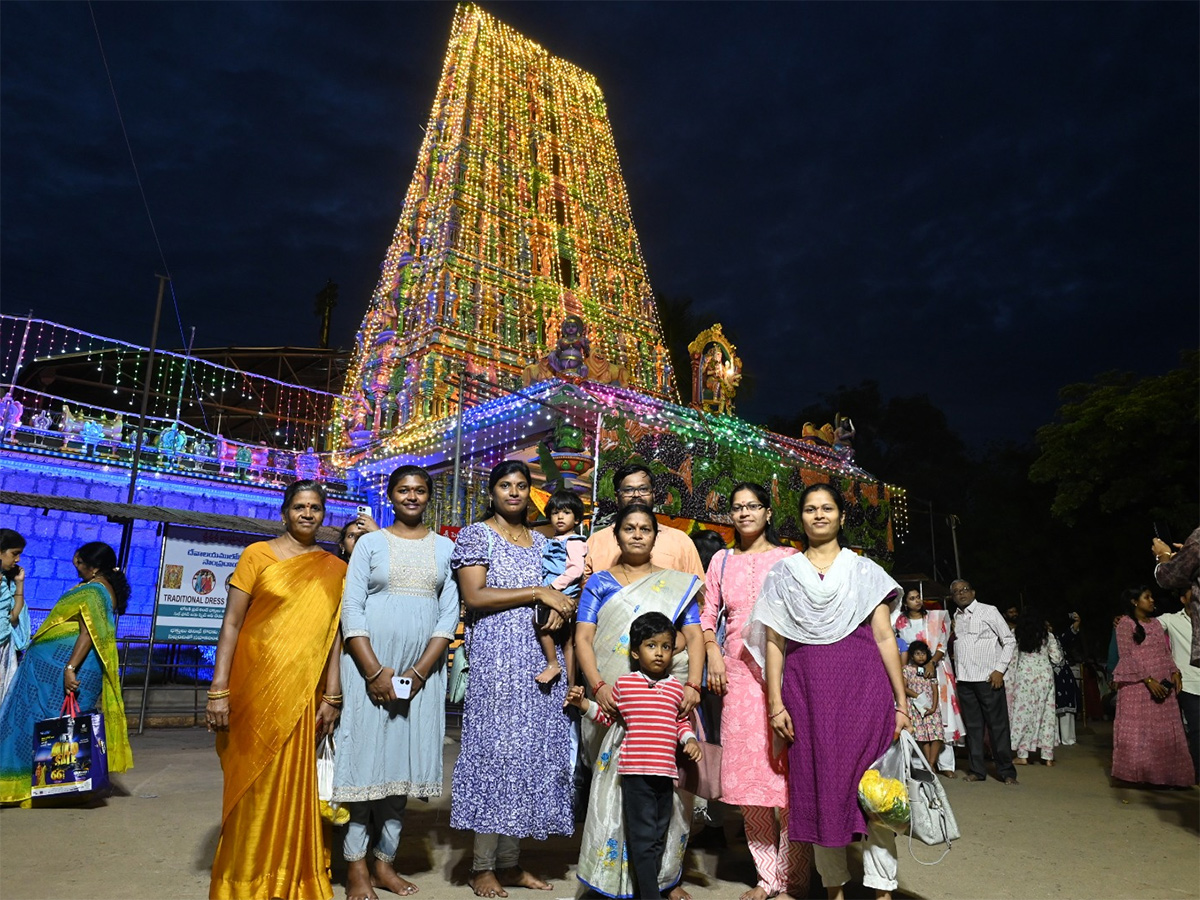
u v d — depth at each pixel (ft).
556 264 77.97
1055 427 71.10
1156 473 64.69
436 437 55.42
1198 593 15.99
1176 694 24.61
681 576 13.25
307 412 85.92
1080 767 30.30
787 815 12.25
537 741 12.80
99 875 12.89
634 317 83.05
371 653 12.34
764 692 13.38
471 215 71.67
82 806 18.34
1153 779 24.02
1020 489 90.27
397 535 13.35
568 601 13.15
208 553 37.63
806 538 12.92
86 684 18.75
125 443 51.52
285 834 11.29
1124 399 65.98
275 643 11.89
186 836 15.66
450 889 12.85
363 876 12.15
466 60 80.53
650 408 52.60
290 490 12.96
